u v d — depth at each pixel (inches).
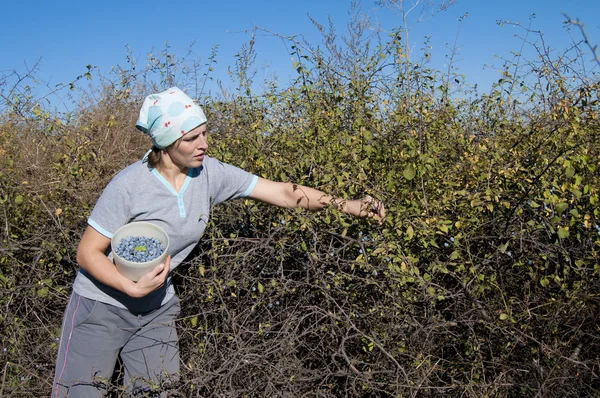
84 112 222.7
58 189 135.6
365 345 103.7
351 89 148.2
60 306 125.9
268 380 96.3
